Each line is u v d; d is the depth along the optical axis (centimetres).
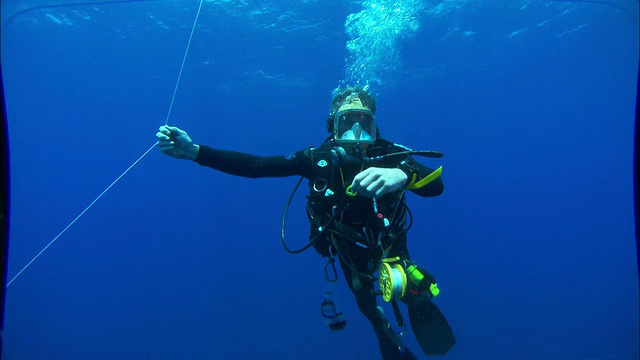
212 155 290
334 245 305
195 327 1884
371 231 304
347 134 301
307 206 336
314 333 1522
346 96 336
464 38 1720
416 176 262
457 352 1218
